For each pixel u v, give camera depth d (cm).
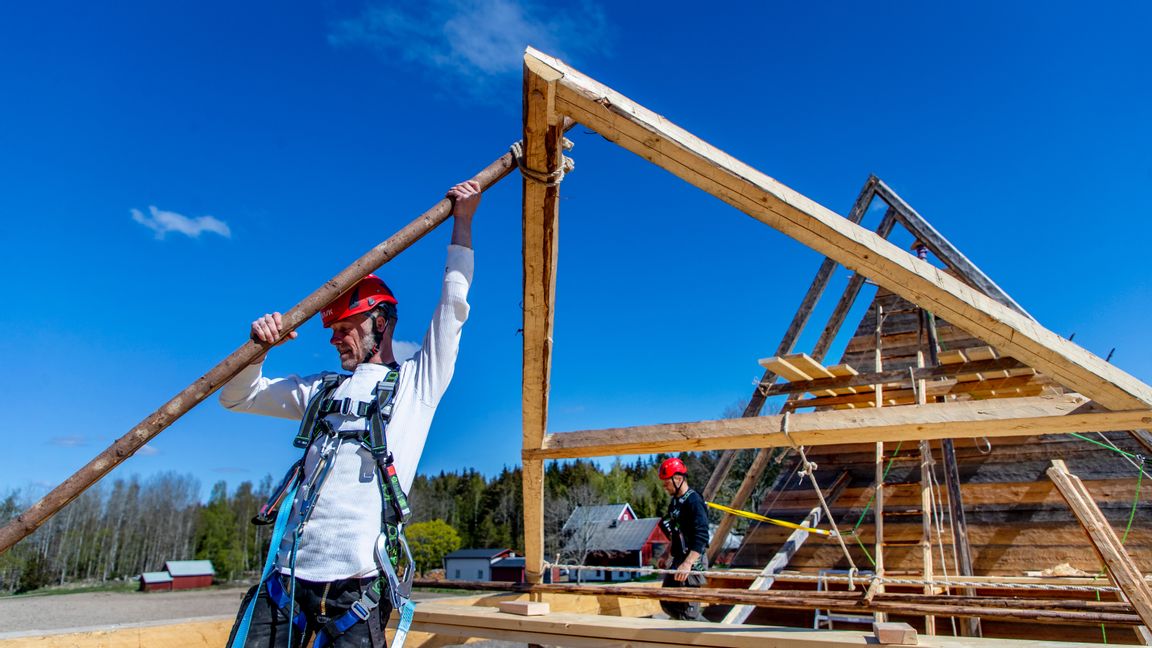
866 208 830
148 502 9006
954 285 249
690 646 284
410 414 232
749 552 743
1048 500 651
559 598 484
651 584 550
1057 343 250
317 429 229
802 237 262
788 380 728
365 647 207
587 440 387
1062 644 234
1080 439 678
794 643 256
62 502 199
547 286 321
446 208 251
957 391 693
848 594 326
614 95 248
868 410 320
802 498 759
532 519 430
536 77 243
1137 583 222
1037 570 612
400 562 223
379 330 253
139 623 358
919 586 592
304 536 213
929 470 646
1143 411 262
